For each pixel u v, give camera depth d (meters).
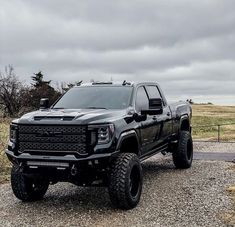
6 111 28.14
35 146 6.54
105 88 8.12
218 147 15.04
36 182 7.33
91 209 6.80
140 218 6.19
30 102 28.59
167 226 5.76
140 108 7.82
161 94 9.17
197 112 52.34
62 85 31.88
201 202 6.97
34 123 6.52
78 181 6.55
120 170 6.46
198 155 12.72
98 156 6.22
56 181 6.75
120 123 6.69
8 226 6.00
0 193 8.09
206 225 5.74
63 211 6.74
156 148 8.63
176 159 10.09
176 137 9.85
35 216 6.48
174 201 7.11
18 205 7.19
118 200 6.48
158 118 8.45
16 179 7.14
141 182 7.02
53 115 6.61
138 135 7.34
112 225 5.89
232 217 6.07
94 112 6.78
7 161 11.06
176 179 9.00
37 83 35.94
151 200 7.23
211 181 8.69
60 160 6.28
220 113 49.69
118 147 6.49
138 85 8.19
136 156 6.87
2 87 28.16
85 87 8.38
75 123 6.29
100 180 6.63
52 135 6.40
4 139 14.42
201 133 22.27
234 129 24.88
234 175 9.28
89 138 6.27
